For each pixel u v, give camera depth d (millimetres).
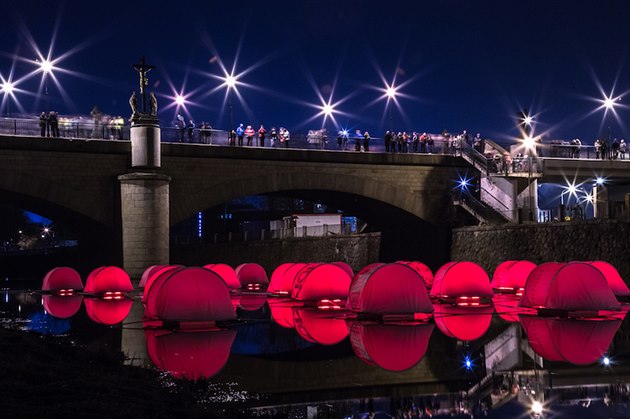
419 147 70312
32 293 55812
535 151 67562
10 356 17000
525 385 17641
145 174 56000
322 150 64688
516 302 41250
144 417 11617
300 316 34469
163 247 56312
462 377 18844
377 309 31688
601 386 17406
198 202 60750
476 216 64500
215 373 19438
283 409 15141
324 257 72250
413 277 32219
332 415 14617
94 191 57562
